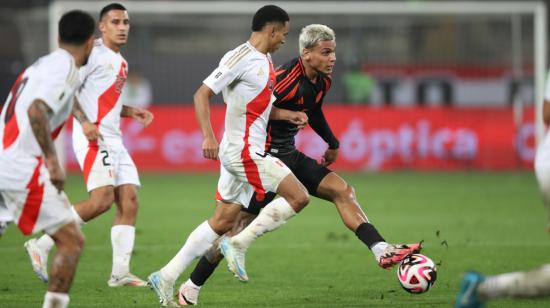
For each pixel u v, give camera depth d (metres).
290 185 24.48
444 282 29.59
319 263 34.16
